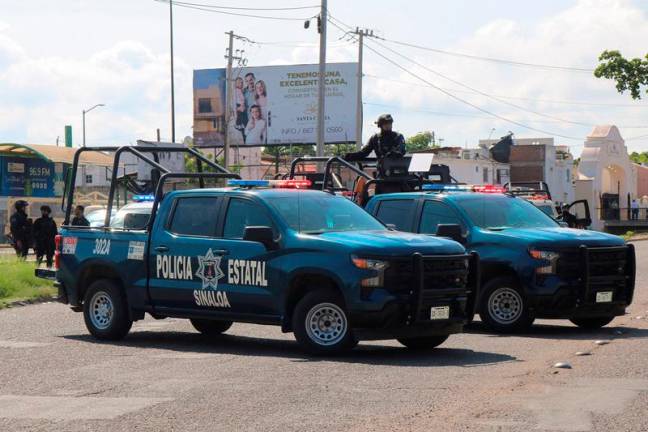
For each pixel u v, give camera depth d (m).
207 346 15.98
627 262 18.03
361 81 69.44
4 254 40.59
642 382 11.59
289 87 87.00
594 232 18.33
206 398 10.92
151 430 9.42
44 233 32.62
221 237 15.45
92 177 64.94
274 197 15.30
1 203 54.41
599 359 13.60
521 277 17.55
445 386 11.48
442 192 19.52
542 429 9.13
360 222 15.59
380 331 14.04
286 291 14.60
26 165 55.75
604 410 9.93
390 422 9.51
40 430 9.52
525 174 110.19
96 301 17.00
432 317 14.41
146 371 13.02
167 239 16.02
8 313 21.72
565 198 116.75
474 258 15.27
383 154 22.95
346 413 9.97
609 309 17.83
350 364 13.48
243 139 88.31
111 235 16.83
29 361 14.09
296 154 115.12
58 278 17.66
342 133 85.94
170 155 48.25
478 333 17.70
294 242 14.62
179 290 15.80
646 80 60.47
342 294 14.21
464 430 9.12
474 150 109.38
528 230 18.23
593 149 110.38
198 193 15.93
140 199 18.53
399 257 14.11
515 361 13.62
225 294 15.24
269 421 9.67
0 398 11.14
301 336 14.48
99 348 15.67
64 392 11.48
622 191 115.50
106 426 9.62
